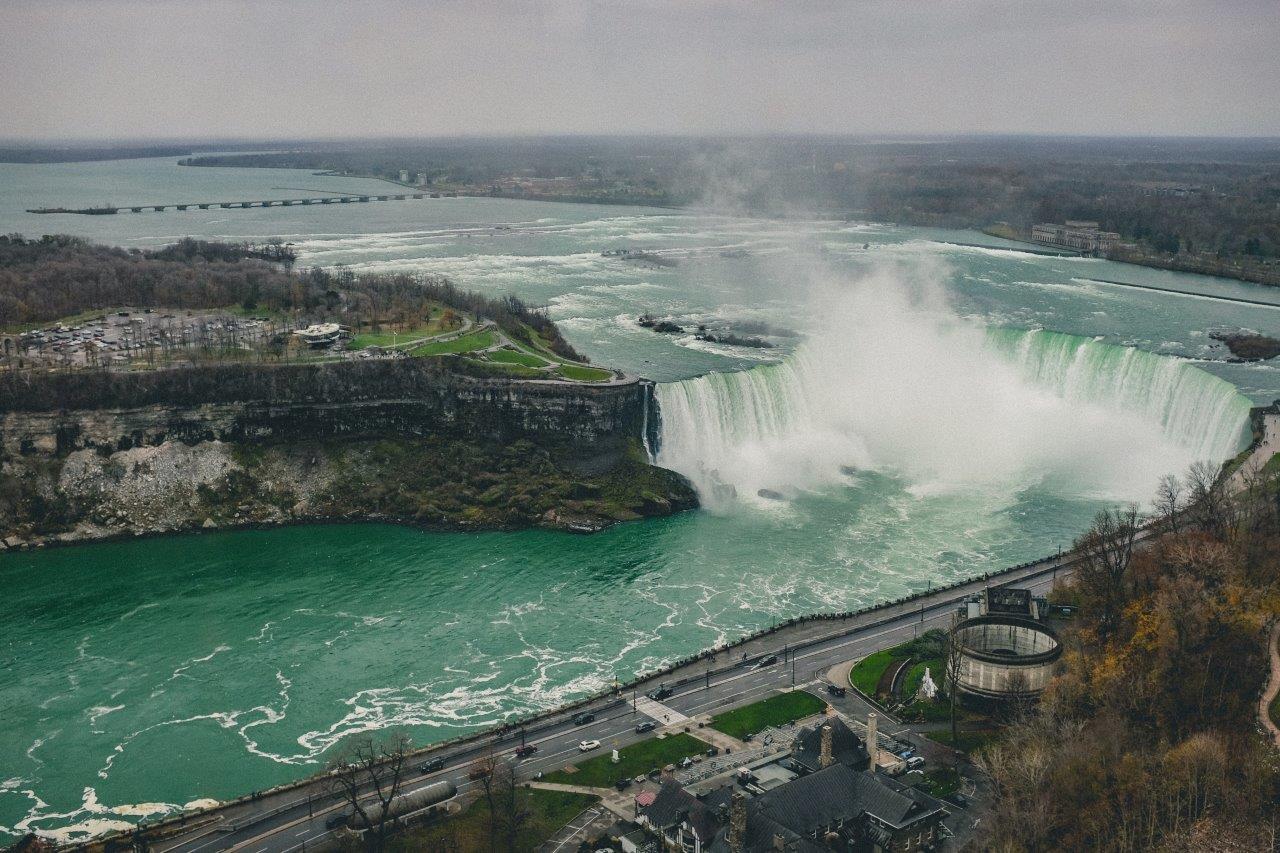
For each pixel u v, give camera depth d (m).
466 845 181.75
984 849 168.75
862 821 177.88
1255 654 198.25
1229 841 153.50
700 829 172.00
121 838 188.62
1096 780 172.12
